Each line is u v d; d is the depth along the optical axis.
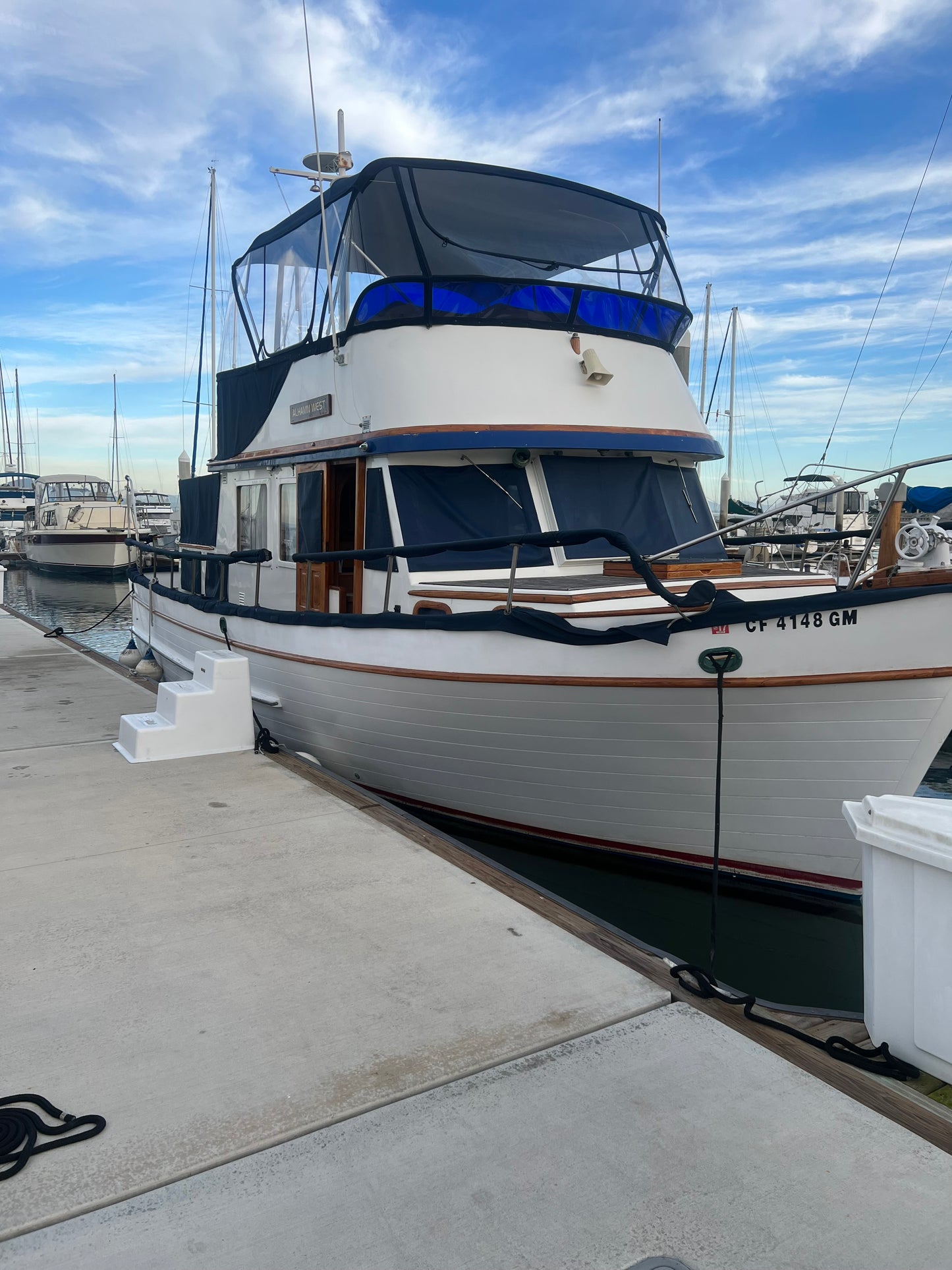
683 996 3.03
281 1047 2.68
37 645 11.56
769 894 5.11
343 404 6.51
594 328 6.36
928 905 2.51
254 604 8.14
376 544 6.21
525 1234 1.97
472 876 4.02
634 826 5.27
